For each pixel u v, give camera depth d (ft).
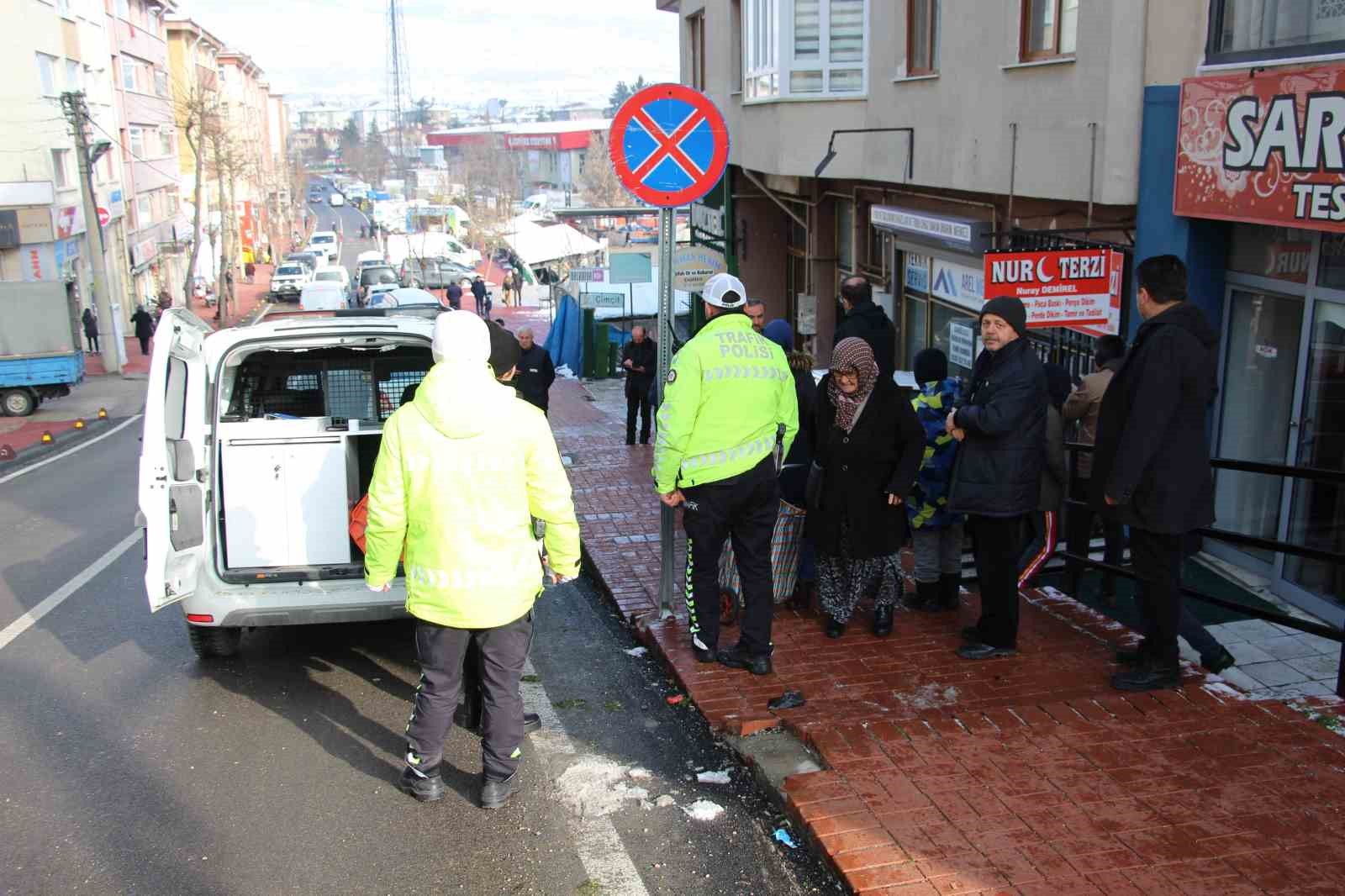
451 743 17.37
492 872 13.64
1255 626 21.02
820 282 55.93
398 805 15.35
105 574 28.99
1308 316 21.83
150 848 14.32
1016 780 14.21
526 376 41.88
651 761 16.49
